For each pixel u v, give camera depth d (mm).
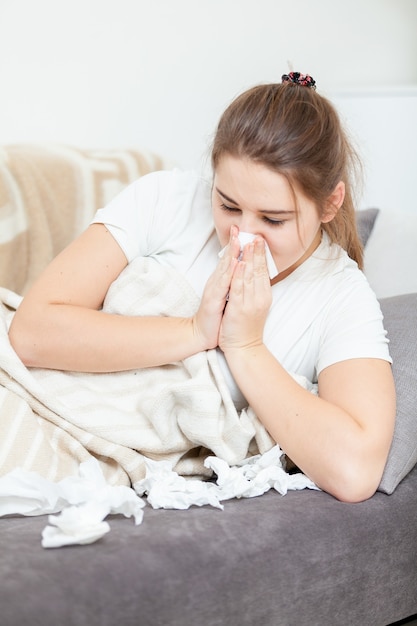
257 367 1170
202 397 1147
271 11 2383
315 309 1254
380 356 1184
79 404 1203
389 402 1144
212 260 1284
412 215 1734
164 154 2266
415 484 1175
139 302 1238
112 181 1800
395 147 2289
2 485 1046
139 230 1274
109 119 2154
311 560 991
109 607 826
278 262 1169
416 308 1370
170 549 916
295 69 2465
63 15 2035
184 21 2230
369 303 1236
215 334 1188
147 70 2191
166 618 864
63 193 1716
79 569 854
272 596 957
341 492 1094
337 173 1168
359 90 2326
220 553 931
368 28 2635
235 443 1171
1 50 1958
